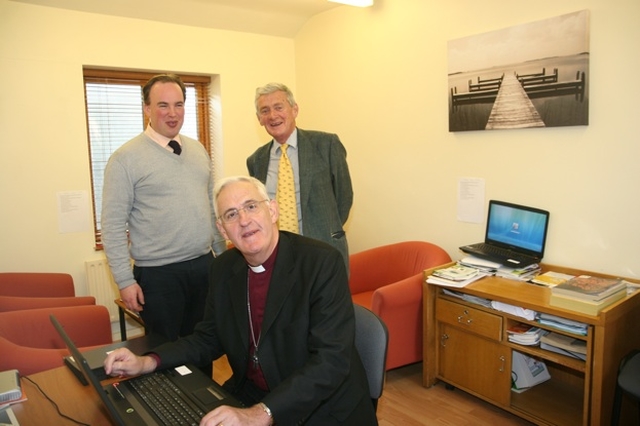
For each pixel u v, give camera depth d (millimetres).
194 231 2266
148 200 2186
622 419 2172
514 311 2314
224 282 1586
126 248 2189
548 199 2643
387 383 2863
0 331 2199
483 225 2973
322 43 3930
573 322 2115
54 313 2398
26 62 3057
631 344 2166
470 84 2883
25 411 1224
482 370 2521
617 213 2395
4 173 3045
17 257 3133
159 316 2248
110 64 3359
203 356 1567
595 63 2381
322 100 4000
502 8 2715
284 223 2586
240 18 3783
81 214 3336
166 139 2256
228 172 3990
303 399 1211
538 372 2646
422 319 2855
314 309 1377
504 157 2814
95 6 3221
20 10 3008
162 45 3564
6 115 3018
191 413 1205
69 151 3256
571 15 2410
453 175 3100
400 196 3467
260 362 1435
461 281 2525
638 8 2223
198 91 3996
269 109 2514
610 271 2445
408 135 3350
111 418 1176
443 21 3029
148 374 1423
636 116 2281
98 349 1646
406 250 3260
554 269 2621
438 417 2492
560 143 2562
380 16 3428
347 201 2715
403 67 3316
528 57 2596
